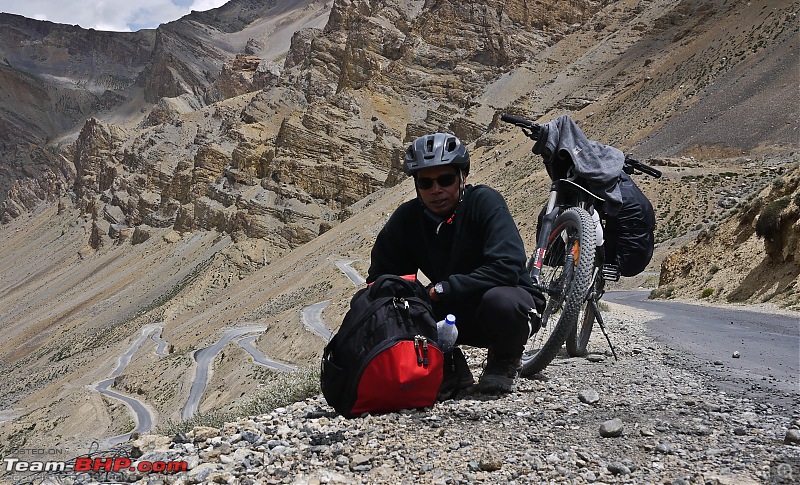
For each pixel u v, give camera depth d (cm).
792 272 2533
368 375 472
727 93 13725
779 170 8381
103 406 9094
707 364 742
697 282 3641
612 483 321
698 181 8712
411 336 477
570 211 659
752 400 514
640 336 1114
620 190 729
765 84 12975
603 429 402
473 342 561
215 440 441
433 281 568
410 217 560
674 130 13275
